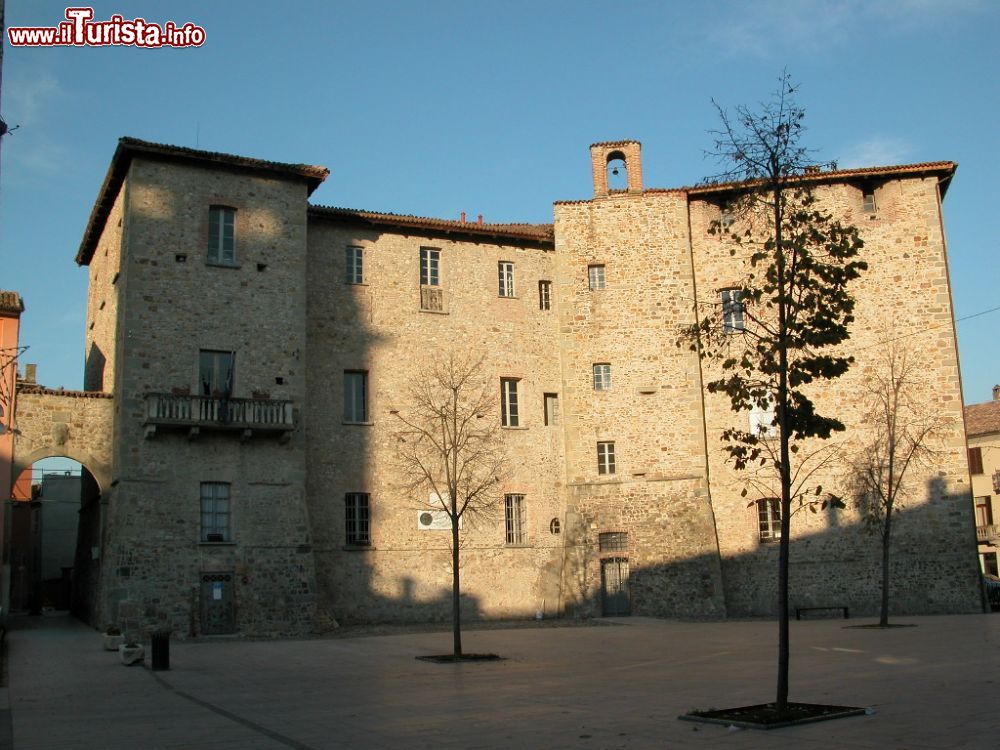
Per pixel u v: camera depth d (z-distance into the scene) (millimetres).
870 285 36188
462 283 37406
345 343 35031
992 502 57656
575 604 35500
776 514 35344
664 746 10789
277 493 31141
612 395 36781
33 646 25375
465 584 35188
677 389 36344
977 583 33562
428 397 35594
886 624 28109
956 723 11453
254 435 31094
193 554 29422
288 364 32281
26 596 49344
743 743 10812
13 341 34000
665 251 37562
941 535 34125
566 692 15781
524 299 38312
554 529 37000
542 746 10992
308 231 35312
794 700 14078
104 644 24250
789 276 14367
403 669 20047
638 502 35750
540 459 37219
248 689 17094
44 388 31078
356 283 35688
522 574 36156
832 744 10516
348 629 31734
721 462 35938
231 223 32625
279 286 32688
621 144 39062
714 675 17656
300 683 17875
